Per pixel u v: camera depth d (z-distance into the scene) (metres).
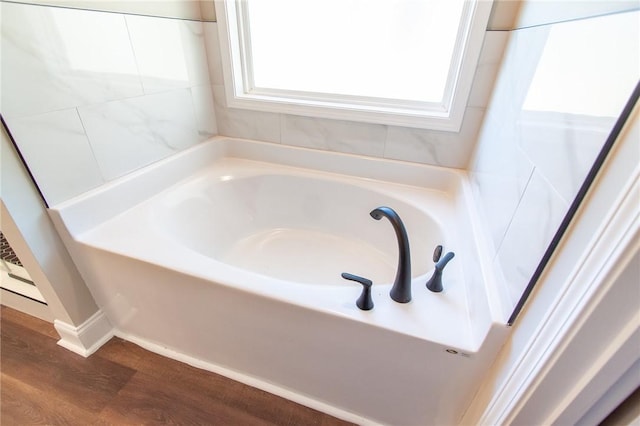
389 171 1.53
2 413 1.05
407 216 1.42
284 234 1.77
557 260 0.52
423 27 1.30
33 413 1.05
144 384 1.14
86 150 1.09
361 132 1.50
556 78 0.63
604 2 0.48
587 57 0.51
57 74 0.96
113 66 1.13
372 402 0.97
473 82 1.23
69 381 1.15
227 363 1.14
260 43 1.56
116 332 1.33
